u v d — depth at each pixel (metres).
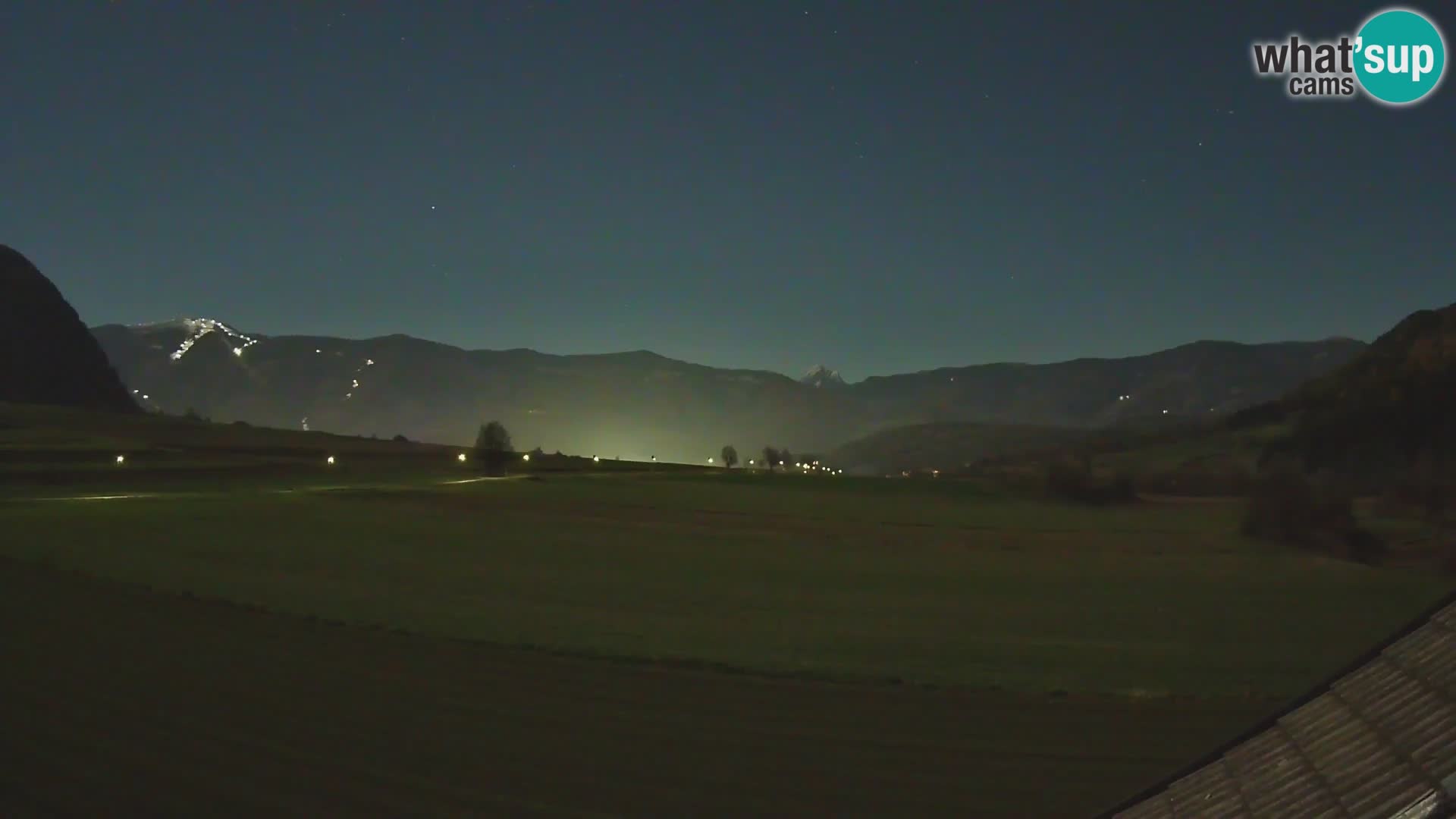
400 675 22.02
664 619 31.78
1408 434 79.25
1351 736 5.01
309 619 28.02
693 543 56.38
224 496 70.19
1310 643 28.95
